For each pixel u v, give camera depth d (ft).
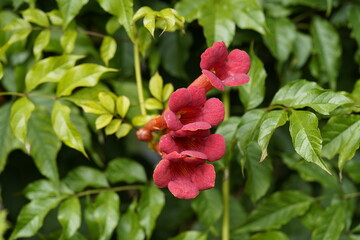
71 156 3.09
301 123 2.58
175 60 3.00
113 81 2.95
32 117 2.85
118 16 2.70
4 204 3.13
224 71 2.57
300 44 3.03
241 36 2.96
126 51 2.95
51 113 2.86
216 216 2.97
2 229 3.11
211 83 2.48
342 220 2.93
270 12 2.98
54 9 2.93
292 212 2.95
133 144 3.14
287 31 2.97
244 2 2.84
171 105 2.48
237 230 2.99
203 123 2.47
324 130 2.70
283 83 3.08
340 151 2.68
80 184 2.92
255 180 2.91
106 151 3.10
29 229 2.83
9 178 3.11
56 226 3.13
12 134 2.86
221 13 2.82
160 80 2.82
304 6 3.02
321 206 3.02
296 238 3.16
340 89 3.16
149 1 2.94
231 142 2.74
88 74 2.76
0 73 2.77
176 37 2.99
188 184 2.48
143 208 2.90
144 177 2.95
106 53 2.85
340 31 3.11
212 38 2.80
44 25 2.83
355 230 2.97
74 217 2.85
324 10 3.02
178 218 3.25
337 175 3.04
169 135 2.48
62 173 3.10
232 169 3.11
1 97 2.96
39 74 2.78
